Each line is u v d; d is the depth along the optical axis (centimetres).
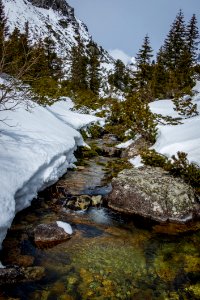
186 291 552
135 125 1678
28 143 981
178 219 836
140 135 1770
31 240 673
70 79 4778
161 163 1087
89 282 555
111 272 591
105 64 10206
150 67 4334
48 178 939
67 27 14800
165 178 948
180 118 2056
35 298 502
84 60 5172
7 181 686
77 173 1224
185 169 965
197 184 952
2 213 589
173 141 1311
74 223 791
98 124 2488
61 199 927
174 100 2417
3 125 1080
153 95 3278
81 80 5078
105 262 623
